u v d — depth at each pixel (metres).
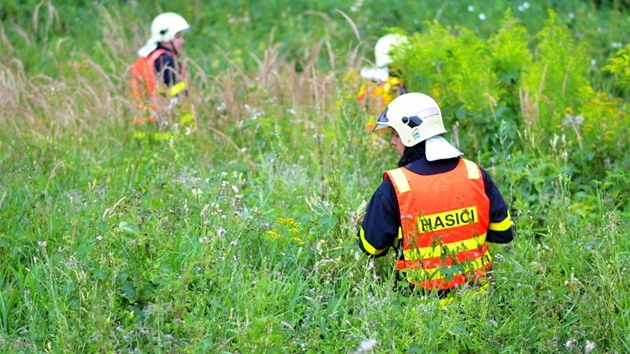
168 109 11.69
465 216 7.15
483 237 7.30
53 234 8.61
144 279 7.25
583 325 6.90
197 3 18.17
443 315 6.79
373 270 7.79
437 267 7.09
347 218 8.20
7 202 9.09
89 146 11.28
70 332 6.66
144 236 7.46
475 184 7.21
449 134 11.02
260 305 7.02
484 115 10.92
